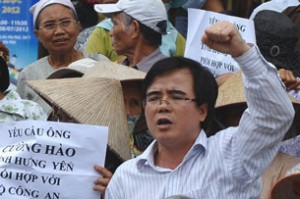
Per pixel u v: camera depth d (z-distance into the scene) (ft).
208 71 19.75
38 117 24.86
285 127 18.70
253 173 18.93
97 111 22.13
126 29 26.78
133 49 26.91
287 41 24.14
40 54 35.17
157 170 19.49
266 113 18.48
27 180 21.30
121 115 22.30
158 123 19.35
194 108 19.43
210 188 18.97
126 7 26.71
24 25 35.06
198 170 19.17
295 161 22.13
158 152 19.97
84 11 37.29
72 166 21.21
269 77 18.30
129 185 19.70
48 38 30.48
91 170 21.20
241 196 19.01
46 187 21.21
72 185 21.16
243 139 18.85
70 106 22.11
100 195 21.12
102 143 21.25
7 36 35.22
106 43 32.14
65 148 21.25
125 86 23.49
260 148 18.76
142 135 23.30
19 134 21.58
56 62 30.81
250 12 36.76
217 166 19.07
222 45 18.28
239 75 23.09
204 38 18.28
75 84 22.52
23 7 35.01
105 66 23.82
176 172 19.30
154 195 19.29
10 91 25.29
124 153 21.90
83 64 25.88
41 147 21.34
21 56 35.12
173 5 34.42
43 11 30.55
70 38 30.55
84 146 21.22
